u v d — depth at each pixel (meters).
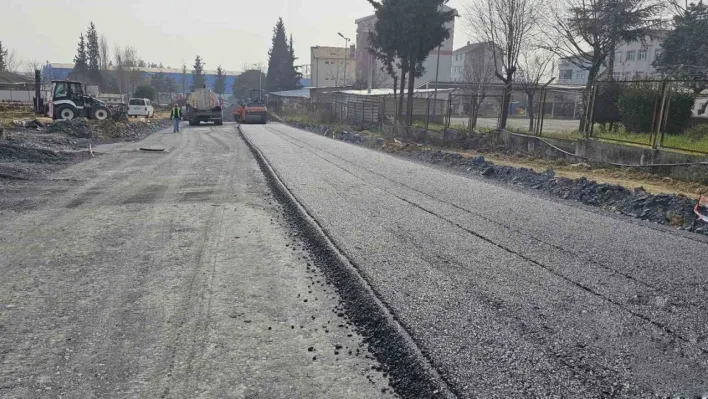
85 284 5.69
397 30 27.75
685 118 16.03
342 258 6.39
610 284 5.45
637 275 5.72
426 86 48.22
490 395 3.49
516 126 26.83
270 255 6.81
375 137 25.38
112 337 4.45
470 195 10.49
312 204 9.62
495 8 23.55
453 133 22.28
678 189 11.27
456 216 8.58
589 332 4.37
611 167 14.22
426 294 5.21
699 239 7.23
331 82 97.56
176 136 28.89
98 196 10.74
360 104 37.94
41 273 6.03
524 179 12.20
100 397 3.56
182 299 5.30
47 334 4.50
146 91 71.81
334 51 99.19
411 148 19.34
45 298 5.30
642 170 13.23
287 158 17.33
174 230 8.03
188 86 127.69
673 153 12.59
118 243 7.29
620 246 6.82
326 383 3.78
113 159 17.25
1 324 4.69
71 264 6.36
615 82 15.26
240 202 10.28
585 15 22.31
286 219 8.83
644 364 3.86
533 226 7.89
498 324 4.52
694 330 4.41
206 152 20.05
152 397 3.56
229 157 18.36
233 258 6.67
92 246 7.13
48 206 9.70
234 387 3.70
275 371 3.94
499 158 17.83
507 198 10.18
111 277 5.92
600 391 3.52
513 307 4.87
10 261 6.46
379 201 9.87
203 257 6.69
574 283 5.48
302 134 30.86
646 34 24.42
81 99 32.34
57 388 3.67
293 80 94.06
